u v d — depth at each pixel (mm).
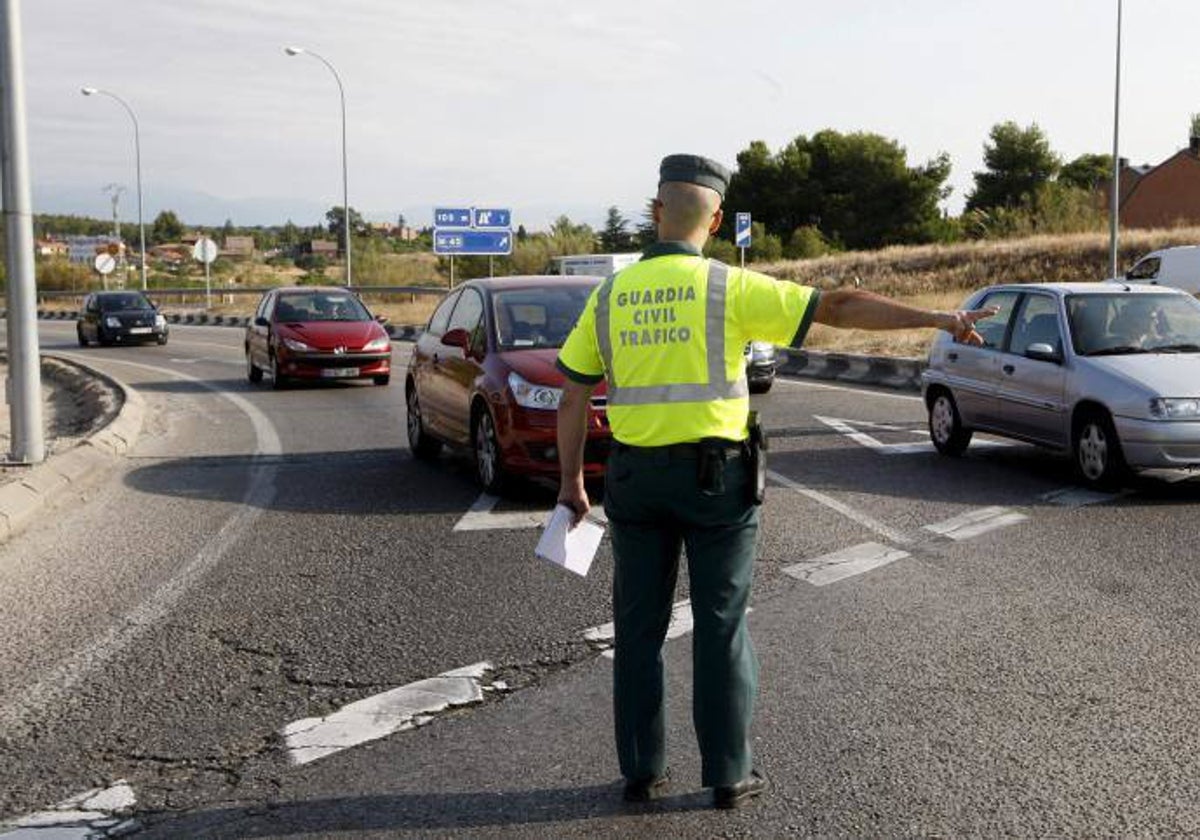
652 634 3738
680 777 3963
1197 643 5305
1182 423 8672
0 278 52219
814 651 5277
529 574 6738
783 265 45875
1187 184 62625
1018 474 9938
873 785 3871
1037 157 74312
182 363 25797
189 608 6125
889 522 7988
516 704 4691
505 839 3539
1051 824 3568
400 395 17625
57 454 10656
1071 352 9531
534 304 10125
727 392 3533
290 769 4094
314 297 19891
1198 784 3834
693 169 3607
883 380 18562
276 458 11531
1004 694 4695
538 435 8844
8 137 9820
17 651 5441
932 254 43031
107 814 3770
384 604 6152
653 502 3582
